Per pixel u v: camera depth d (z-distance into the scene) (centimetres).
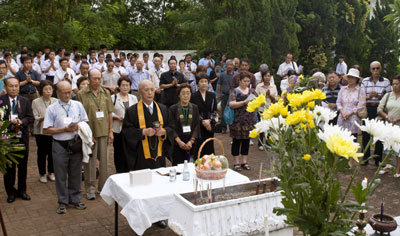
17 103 560
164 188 404
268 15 1538
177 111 574
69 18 1731
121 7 2039
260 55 1524
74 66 1244
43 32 1612
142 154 508
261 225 328
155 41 2516
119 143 663
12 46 1541
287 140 177
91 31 1808
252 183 367
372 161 786
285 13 1580
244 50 1532
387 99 721
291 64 1252
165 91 946
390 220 267
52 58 1155
